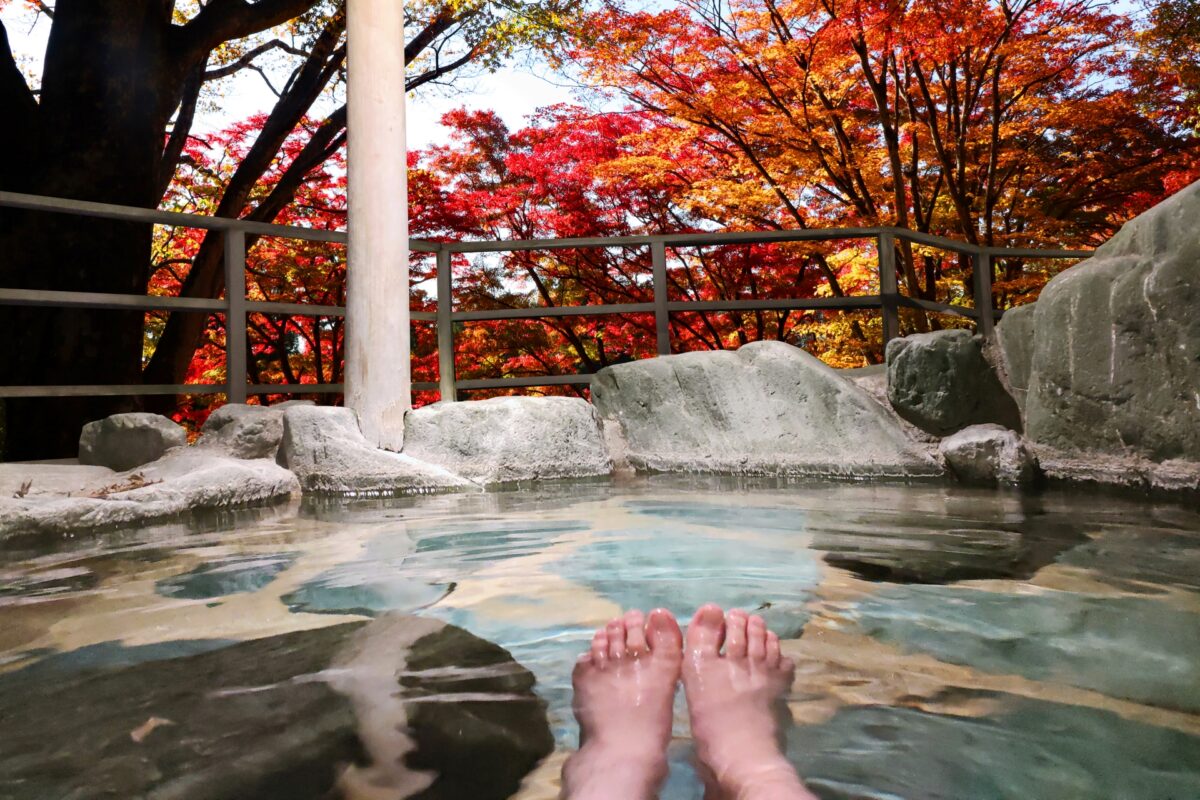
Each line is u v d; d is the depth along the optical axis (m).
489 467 4.52
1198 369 3.55
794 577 2.14
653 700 1.35
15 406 6.42
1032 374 4.33
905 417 4.69
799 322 10.73
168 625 1.84
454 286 10.01
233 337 4.85
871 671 1.46
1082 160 9.32
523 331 10.32
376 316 4.68
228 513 3.61
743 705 1.31
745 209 8.76
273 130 9.12
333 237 5.21
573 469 4.75
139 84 7.03
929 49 7.45
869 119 9.56
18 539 2.93
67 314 6.41
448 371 5.77
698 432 5.00
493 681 1.46
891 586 2.04
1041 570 2.18
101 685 1.47
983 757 1.14
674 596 1.98
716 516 3.16
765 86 8.12
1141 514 2.99
